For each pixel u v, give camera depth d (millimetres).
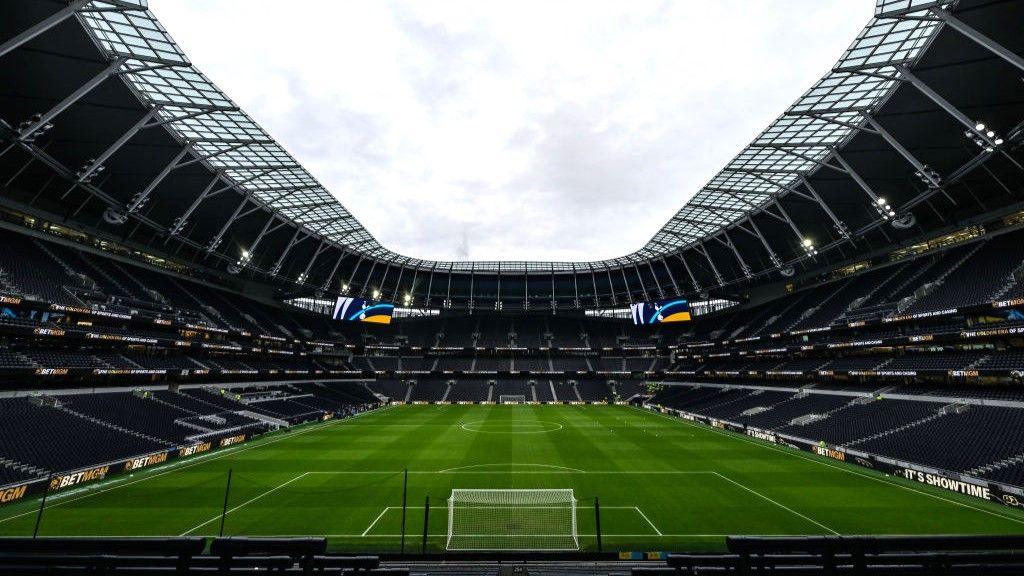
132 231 46562
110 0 23094
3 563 4543
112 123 32531
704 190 48594
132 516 20141
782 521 19953
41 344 34594
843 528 19125
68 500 22250
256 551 4871
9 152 32312
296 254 67688
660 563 11680
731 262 70188
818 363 50875
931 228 44750
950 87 27688
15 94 28094
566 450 36281
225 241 55969
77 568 4570
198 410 42500
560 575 10930
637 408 73125
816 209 49125
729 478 27344
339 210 55500
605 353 91688
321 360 80125
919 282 42250
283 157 41375
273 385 61906
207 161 41031
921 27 24453
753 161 41312
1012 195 37250
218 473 28156
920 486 25469
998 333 31375
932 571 4508
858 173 39750
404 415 62125
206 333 51500
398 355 91125
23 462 24047
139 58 27281
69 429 29359
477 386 85375
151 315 42438
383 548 16734
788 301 64312
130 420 34375
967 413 31047
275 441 40281
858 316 44719
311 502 22391
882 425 34469
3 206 36031
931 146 34125
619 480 26875
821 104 32781
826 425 38250
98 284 40156
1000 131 30531
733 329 71000
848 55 27438
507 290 96062
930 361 37469
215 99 32750
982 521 19766
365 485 25531
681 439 41906
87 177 33438
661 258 79938
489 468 29844
